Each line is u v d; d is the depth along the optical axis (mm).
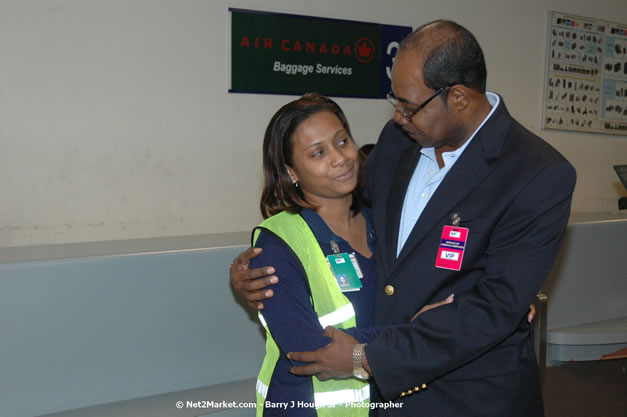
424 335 1143
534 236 1158
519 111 5289
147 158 3865
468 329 1138
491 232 1197
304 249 1234
